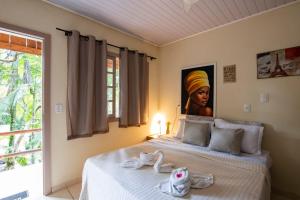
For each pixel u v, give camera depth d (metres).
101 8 2.35
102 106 2.68
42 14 2.16
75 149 2.47
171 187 1.23
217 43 2.90
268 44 2.37
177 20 2.68
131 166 1.66
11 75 3.16
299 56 2.13
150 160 1.74
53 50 2.26
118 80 3.05
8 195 2.16
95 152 2.70
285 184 2.24
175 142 2.69
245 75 2.58
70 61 2.35
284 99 2.25
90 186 1.70
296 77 2.16
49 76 2.21
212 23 2.77
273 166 2.32
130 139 3.24
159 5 2.27
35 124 3.35
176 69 3.51
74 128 2.40
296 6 2.16
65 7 2.33
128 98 3.13
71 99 2.35
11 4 1.92
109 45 2.91
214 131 2.40
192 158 1.99
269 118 2.37
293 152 2.19
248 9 2.36
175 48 3.53
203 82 3.05
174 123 3.52
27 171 2.86
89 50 2.51
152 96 3.71
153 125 3.73
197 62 3.17
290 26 2.20
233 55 2.71
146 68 3.46
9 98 3.13
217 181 1.43
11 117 3.13
